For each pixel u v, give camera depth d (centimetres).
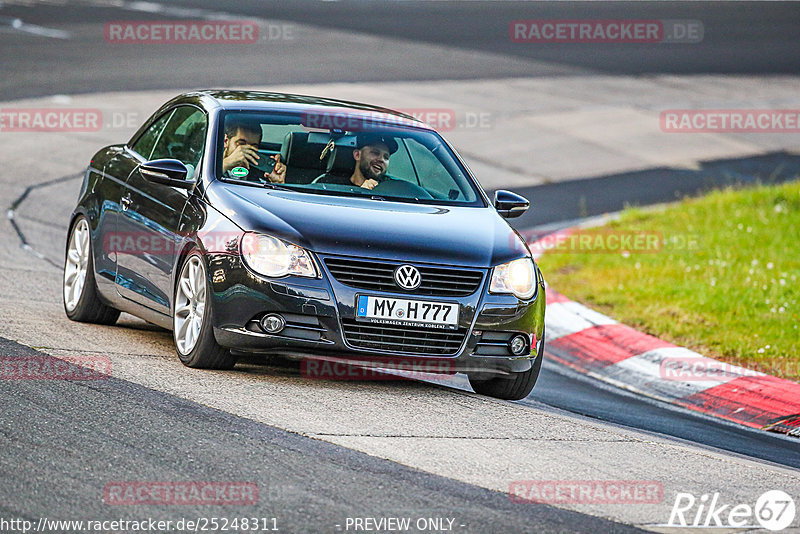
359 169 2770
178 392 2308
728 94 10350
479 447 2159
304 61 9756
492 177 6769
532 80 10106
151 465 1847
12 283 3541
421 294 2456
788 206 5800
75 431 1983
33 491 1686
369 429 2189
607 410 2883
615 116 8931
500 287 2533
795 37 14762
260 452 1964
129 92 7619
